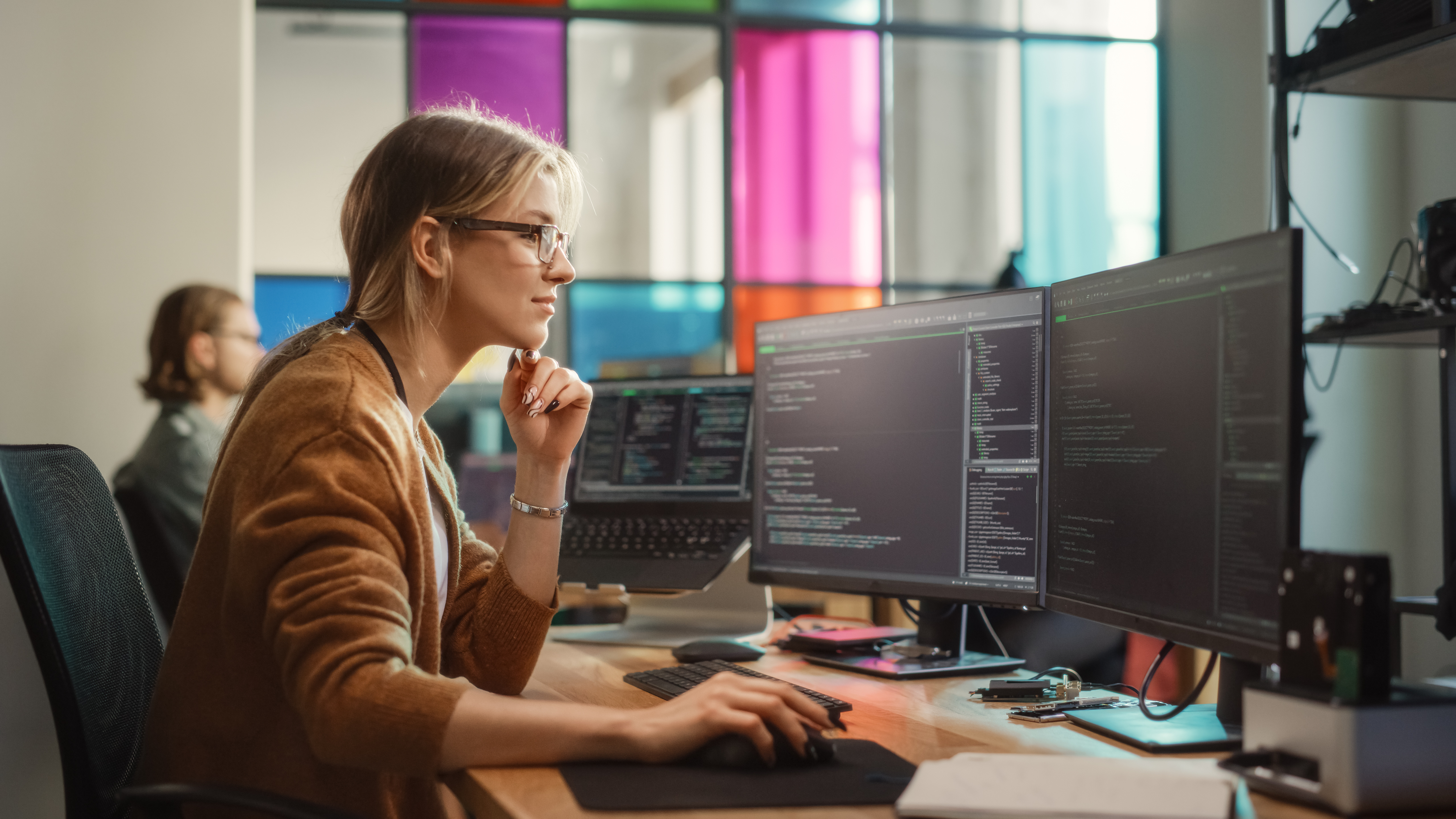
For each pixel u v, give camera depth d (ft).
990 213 15.81
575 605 6.64
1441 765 2.59
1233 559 3.19
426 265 4.00
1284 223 8.21
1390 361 11.95
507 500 13.12
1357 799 2.54
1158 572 3.55
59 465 4.12
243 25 12.03
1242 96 14.35
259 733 3.70
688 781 3.01
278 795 3.28
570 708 3.23
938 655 4.98
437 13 13.96
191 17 11.90
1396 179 12.35
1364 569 2.63
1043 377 4.29
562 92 14.39
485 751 3.09
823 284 15.29
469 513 13.00
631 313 14.70
